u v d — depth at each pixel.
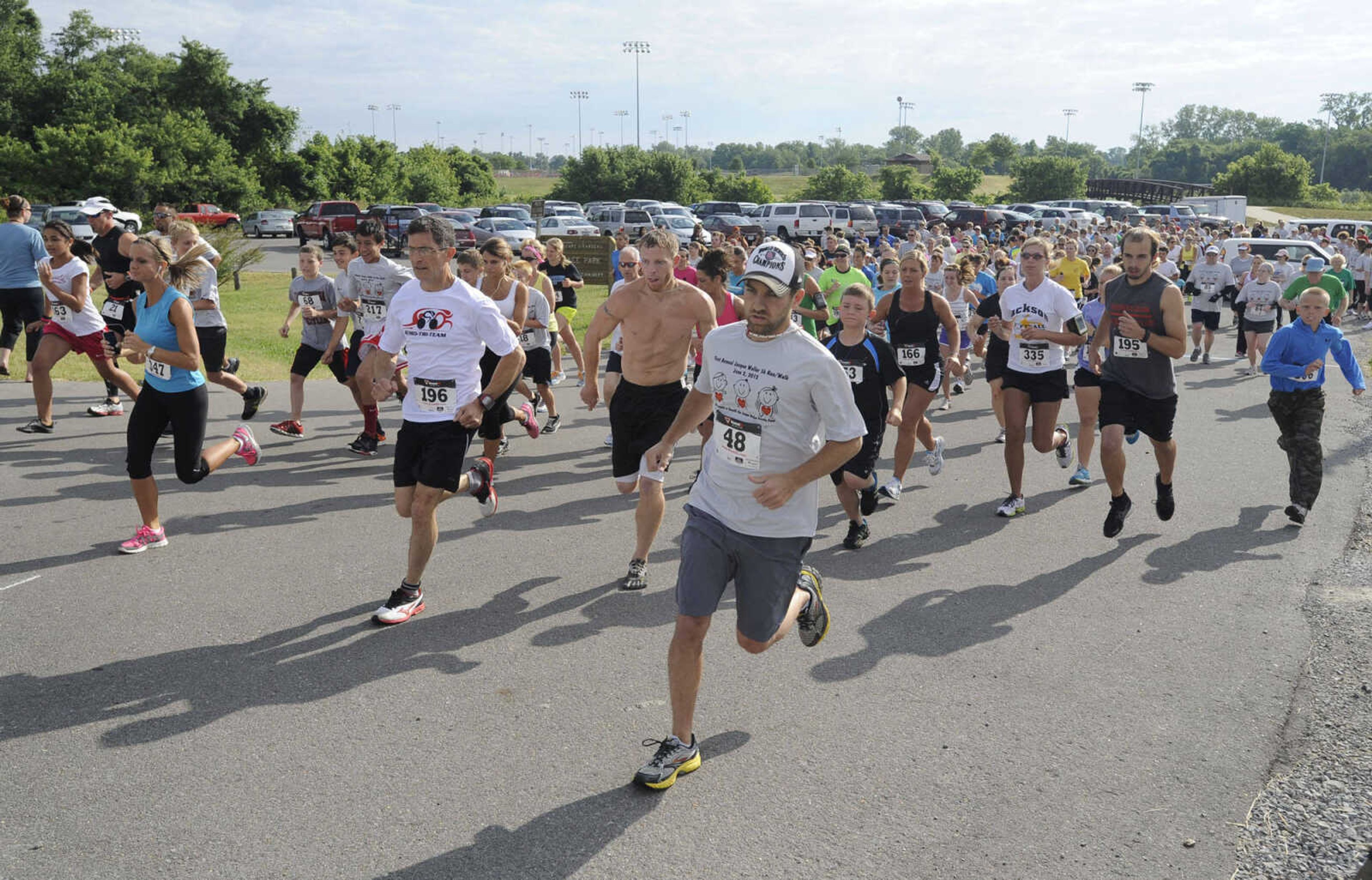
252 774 3.52
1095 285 15.34
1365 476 8.05
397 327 4.90
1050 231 32.12
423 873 2.99
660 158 66.62
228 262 22.27
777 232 45.19
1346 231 24.02
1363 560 5.99
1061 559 5.97
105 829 3.19
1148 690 4.25
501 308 7.75
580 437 9.29
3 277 10.29
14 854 3.06
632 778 3.52
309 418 9.67
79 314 8.31
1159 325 5.85
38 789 3.41
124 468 7.51
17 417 8.96
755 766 3.61
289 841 3.14
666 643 4.68
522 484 7.55
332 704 4.03
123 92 60.75
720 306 6.92
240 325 16.70
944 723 3.94
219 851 3.09
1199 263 14.95
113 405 9.20
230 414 9.80
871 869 3.04
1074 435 9.77
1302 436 6.69
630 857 3.08
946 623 4.96
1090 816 3.33
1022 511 6.91
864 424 3.42
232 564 5.62
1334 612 5.14
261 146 63.62
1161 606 5.22
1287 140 165.25
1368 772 3.64
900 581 5.58
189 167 53.84
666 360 5.45
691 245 12.98
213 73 61.94
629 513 6.82
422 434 4.85
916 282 6.82
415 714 3.96
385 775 3.52
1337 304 13.23
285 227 47.69
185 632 4.70
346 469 7.81
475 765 3.60
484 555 5.89
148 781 3.46
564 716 3.97
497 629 4.80
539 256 9.70
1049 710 4.06
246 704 4.02
